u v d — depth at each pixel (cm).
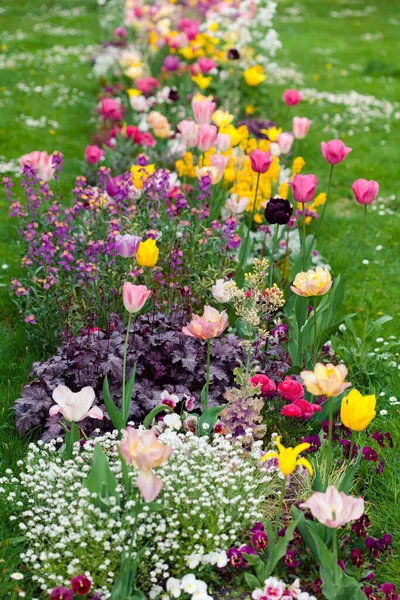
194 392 461
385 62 1750
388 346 540
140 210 572
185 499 348
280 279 556
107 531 329
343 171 1013
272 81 1498
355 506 300
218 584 340
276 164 648
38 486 361
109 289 522
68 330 499
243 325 493
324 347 527
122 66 1205
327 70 1658
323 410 435
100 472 344
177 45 1145
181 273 550
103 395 404
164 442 388
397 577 343
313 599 314
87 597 321
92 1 2577
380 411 468
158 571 327
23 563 345
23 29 2064
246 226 689
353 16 2627
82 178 565
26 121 1173
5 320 589
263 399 443
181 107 1002
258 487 390
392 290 682
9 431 448
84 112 1243
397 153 1094
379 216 861
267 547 345
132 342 462
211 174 565
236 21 1147
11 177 931
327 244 775
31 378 487
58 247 543
